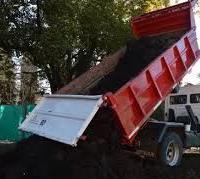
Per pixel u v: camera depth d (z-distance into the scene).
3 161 8.80
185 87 13.91
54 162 8.29
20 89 28.55
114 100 8.24
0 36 17.88
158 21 11.93
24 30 17.92
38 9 18.31
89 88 10.83
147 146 9.87
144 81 9.23
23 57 21.39
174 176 9.55
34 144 9.16
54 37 17.75
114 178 8.45
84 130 7.95
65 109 8.93
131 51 11.68
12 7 17.98
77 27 18.80
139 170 9.30
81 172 8.07
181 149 10.49
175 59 10.36
